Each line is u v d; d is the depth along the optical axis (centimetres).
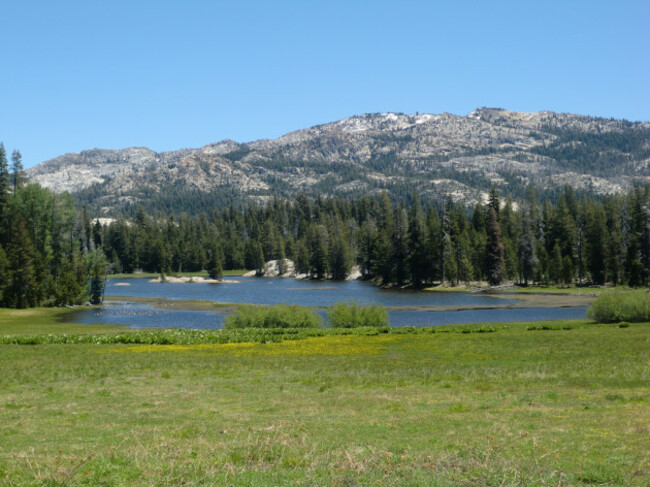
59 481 1163
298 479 1140
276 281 18500
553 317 7656
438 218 17300
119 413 1955
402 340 4603
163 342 4756
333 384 2541
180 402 2158
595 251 12838
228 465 1252
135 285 16450
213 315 8494
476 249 14462
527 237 13438
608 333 4472
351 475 1164
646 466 1167
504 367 2955
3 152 9831
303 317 6038
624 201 15300
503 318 7662
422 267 14112
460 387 2383
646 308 5475
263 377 2828
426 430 1570
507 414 1769
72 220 10581
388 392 2309
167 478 1164
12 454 1399
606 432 1464
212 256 19325
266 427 1653
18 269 8875
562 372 2691
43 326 6819
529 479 1102
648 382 2333
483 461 1234
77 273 10306
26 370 3131
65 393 2394
